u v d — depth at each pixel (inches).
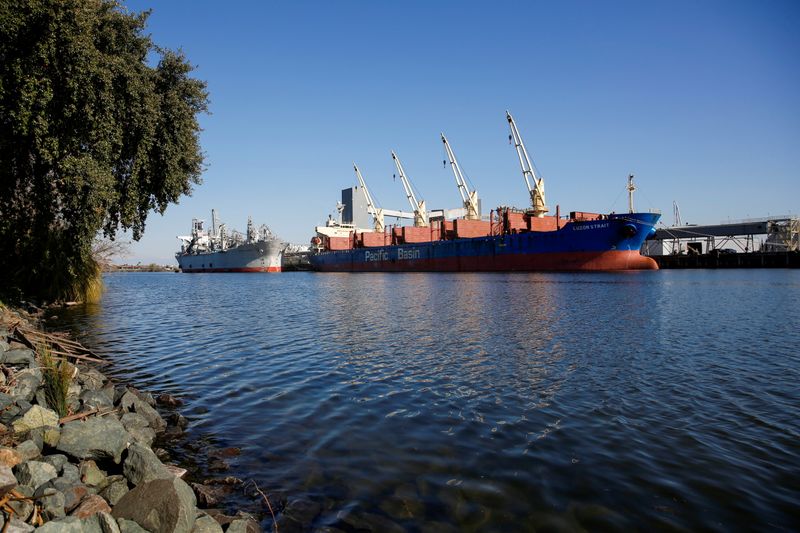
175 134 1013.2
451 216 5905.5
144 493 219.3
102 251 1640.0
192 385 491.8
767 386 458.6
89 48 775.1
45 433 279.4
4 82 739.4
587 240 2950.3
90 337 803.4
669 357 592.1
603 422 364.2
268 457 308.8
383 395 444.1
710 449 312.8
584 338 732.0
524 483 267.6
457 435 341.7
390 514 237.6
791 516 233.3
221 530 217.2
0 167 841.5
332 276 3809.1
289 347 695.7
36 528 181.3
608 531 220.8
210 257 5708.7
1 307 781.9
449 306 1221.1
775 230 3737.7
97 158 842.2
